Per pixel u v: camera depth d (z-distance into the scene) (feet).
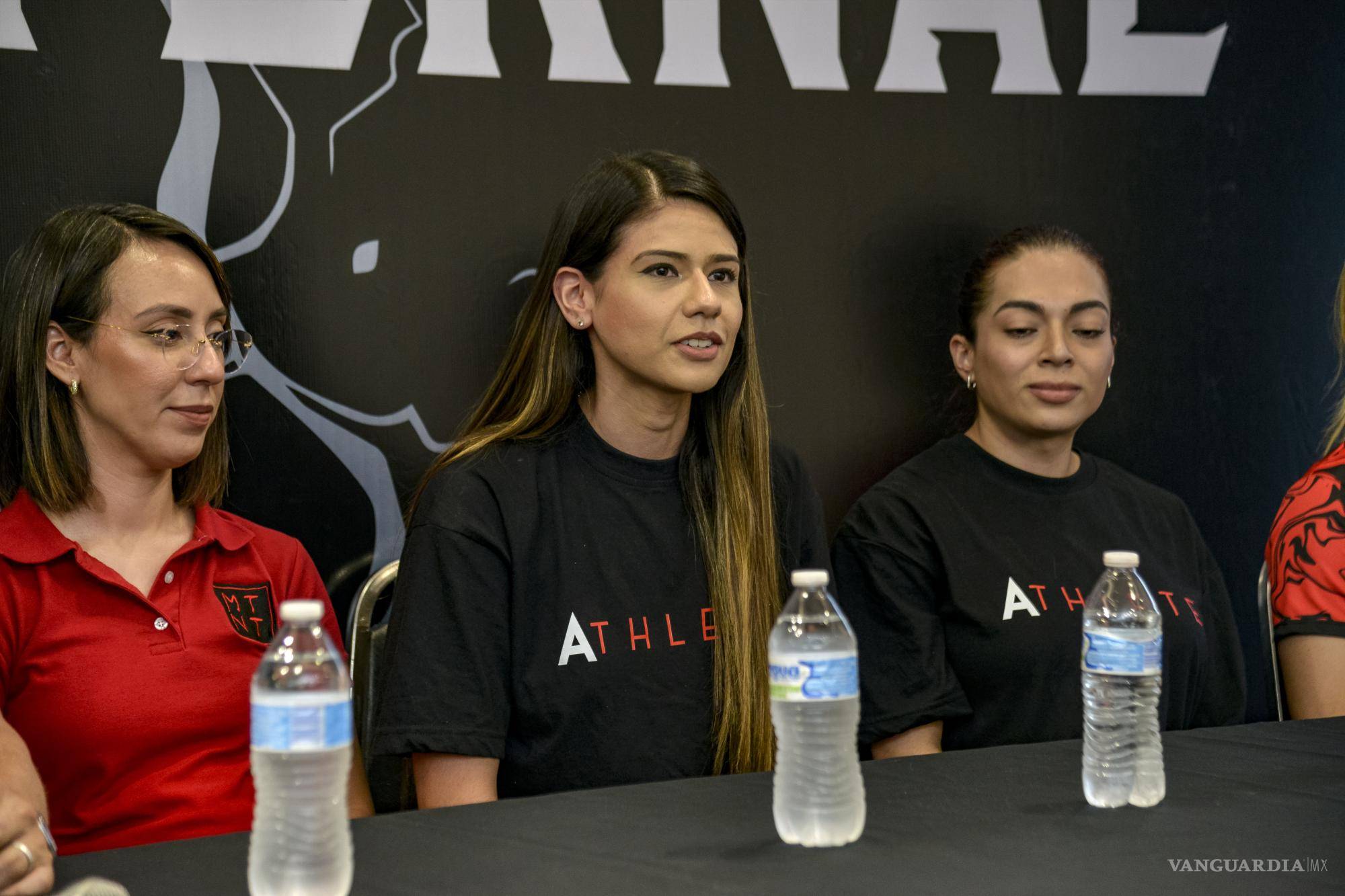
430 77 9.75
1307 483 8.64
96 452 7.36
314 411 9.63
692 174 7.80
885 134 10.83
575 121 10.11
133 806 6.99
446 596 7.18
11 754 5.90
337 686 4.92
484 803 5.35
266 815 4.37
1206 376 11.60
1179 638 8.85
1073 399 9.36
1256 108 11.64
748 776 5.82
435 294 9.86
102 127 9.08
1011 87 11.10
